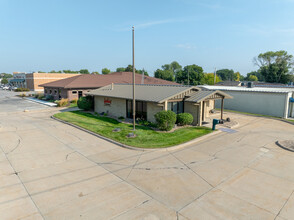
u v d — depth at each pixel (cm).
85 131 1827
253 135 1730
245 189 891
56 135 1706
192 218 706
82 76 4172
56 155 1275
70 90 3566
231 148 1410
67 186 912
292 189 894
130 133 1619
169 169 1084
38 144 1480
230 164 1147
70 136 1680
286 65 7406
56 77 7138
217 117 2512
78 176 1005
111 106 2525
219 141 1563
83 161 1187
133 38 1633
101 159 1216
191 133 1722
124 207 764
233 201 805
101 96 2584
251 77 11775
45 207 763
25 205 775
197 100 1956
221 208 761
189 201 802
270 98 2689
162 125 1752
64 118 2331
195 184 932
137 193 858
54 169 1082
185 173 1039
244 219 703
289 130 1909
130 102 2294
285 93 2534
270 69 7550
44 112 2806
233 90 3067
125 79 4575
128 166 1120
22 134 1730
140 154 1295
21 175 1014
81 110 2927
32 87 6869
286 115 2580
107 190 880
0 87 9112
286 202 800
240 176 1009
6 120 2278
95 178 985
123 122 2141
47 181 955
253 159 1218
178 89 2078
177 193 859
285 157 1252
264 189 892
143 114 2159
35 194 849
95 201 800
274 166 1123
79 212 735
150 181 959
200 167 1108
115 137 1598
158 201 802
